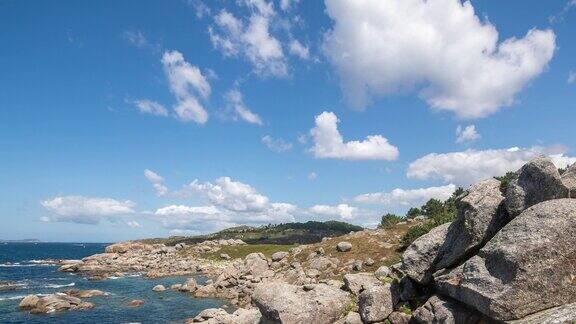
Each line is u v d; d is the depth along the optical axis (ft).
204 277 339.77
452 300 76.64
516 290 62.95
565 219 65.51
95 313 184.65
